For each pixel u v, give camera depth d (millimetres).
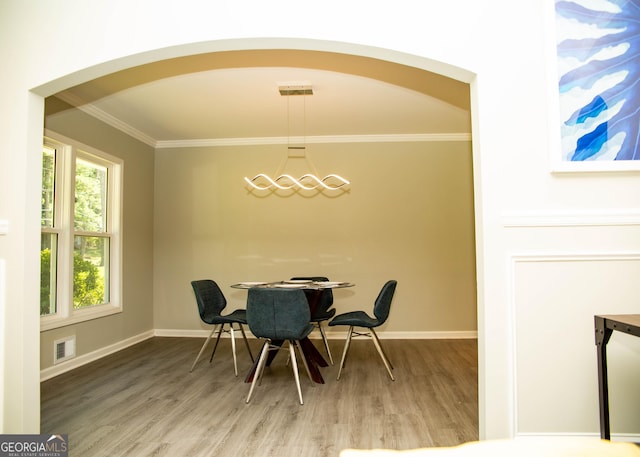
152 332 5520
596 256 2078
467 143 5398
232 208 5551
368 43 2201
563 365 2076
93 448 2314
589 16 2123
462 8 2188
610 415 2062
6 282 2293
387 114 4590
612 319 1824
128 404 2998
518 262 2104
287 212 5496
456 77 2301
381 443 2361
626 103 2094
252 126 5023
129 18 2326
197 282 3934
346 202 5438
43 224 3773
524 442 975
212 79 3619
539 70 2146
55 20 2377
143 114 4520
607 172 2104
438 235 5375
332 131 5258
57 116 3814
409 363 4105
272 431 2527
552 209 2107
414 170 5414
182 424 2639
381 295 3576
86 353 4180
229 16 2258
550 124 2102
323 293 4336
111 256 4738
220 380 3570
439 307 5328
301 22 2227
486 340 2098
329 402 3021
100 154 4445
